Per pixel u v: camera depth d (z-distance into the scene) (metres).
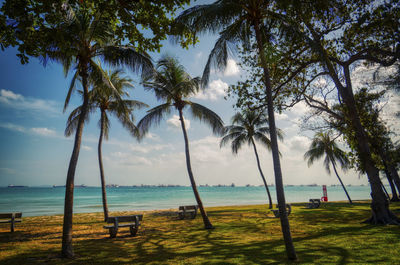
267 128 23.09
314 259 5.57
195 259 6.00
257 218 14.77
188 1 6.69
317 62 11.58
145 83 12.69
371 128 13.49
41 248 7.79
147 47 7.17
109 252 7.09
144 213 20.17
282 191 6.16
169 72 13.09
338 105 13.76
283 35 7.95
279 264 5.31
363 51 11.22
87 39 8.29
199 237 9.17
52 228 12.47
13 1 5.17
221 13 7.12
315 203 21.81
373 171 11.60
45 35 6.11
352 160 12.81
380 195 11.24
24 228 12.53
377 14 10.07
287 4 7.05
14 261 6.26
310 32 10.84
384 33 10.45
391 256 5.59
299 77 12.59
